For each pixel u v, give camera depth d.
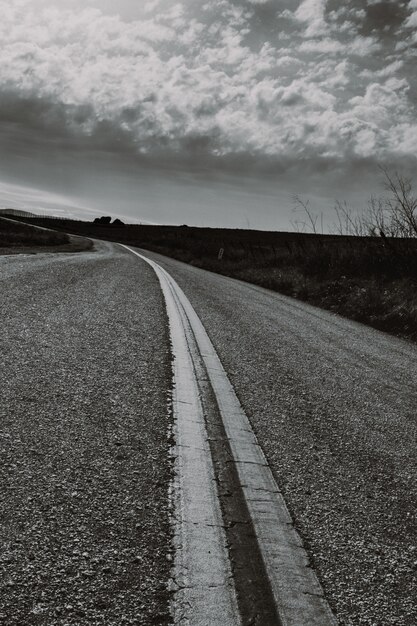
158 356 3.91
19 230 46.88
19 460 1.86
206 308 7.22
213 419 2.69
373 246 13.59
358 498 2.03
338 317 9.31
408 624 1.32
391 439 2.82
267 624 1.22
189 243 41.59
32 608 1.15
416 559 1.64
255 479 2.04
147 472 1.94
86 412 2.47
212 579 1.36
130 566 1.35
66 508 1.59
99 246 32.84
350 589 1.43
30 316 4.60
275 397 3.30
